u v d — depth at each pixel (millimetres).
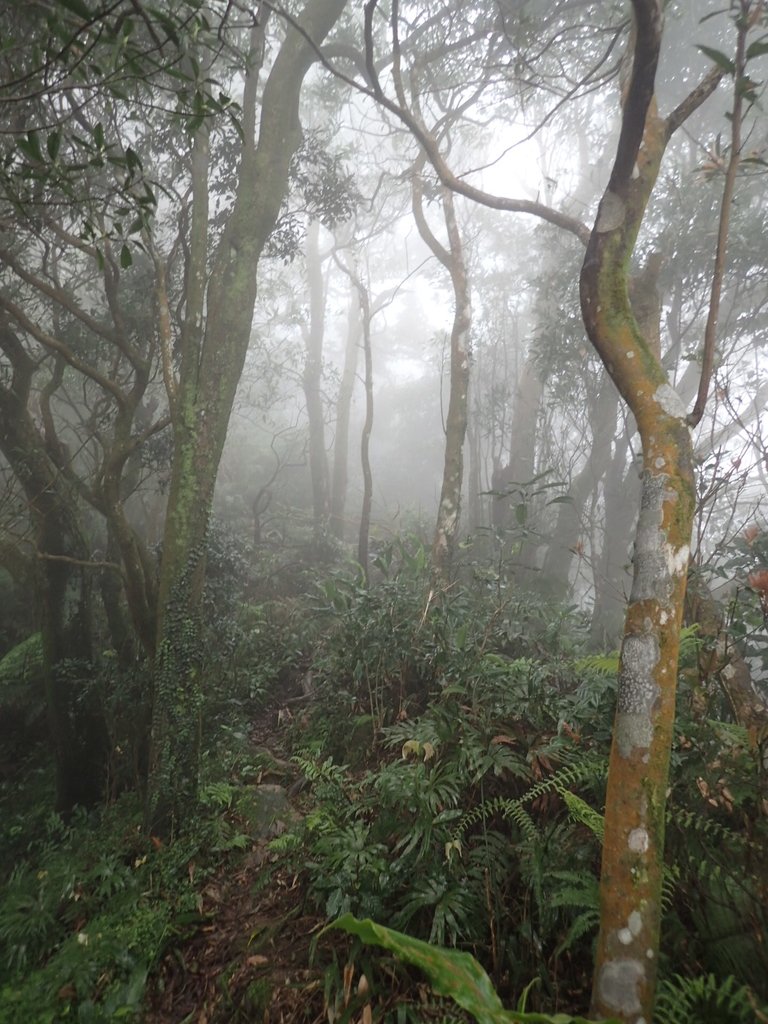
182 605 4039
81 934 3182
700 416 2025
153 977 2963
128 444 4719
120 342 4891
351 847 3062
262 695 6098
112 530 4727
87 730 5387
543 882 2664
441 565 6113
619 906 1630
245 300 4477
